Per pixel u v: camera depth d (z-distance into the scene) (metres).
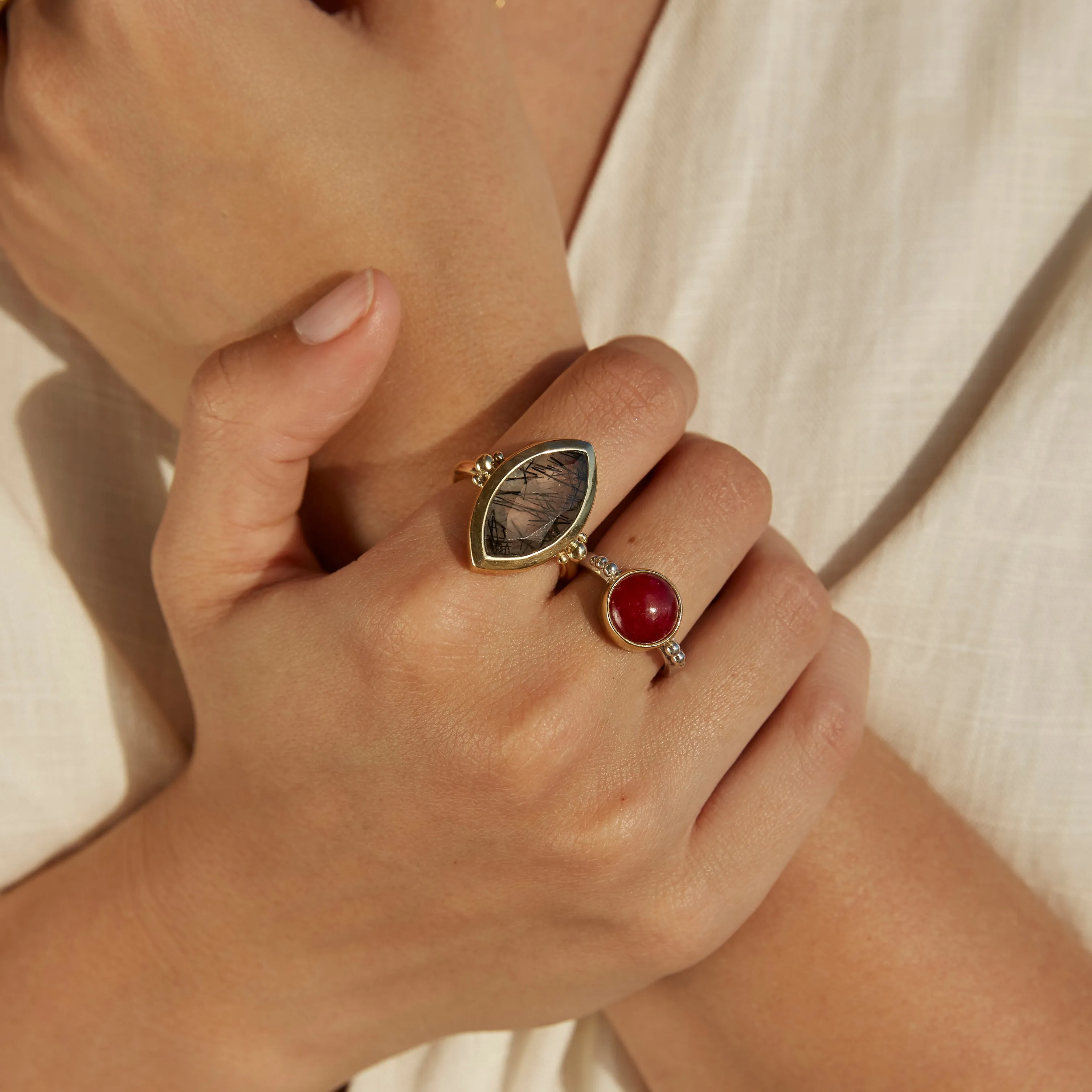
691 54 0.37
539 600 0.31
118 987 0.34
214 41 0.31
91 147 0.32
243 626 0.31
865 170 0.37
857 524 0.37
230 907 0.33
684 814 0.31
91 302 0.34
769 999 0.33
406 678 0.30
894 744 0.36
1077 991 0.32
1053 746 0.36
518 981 0.33
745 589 0.32
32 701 0.36
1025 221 0.37
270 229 0.32
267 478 0.31
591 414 0.31
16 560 0.35
